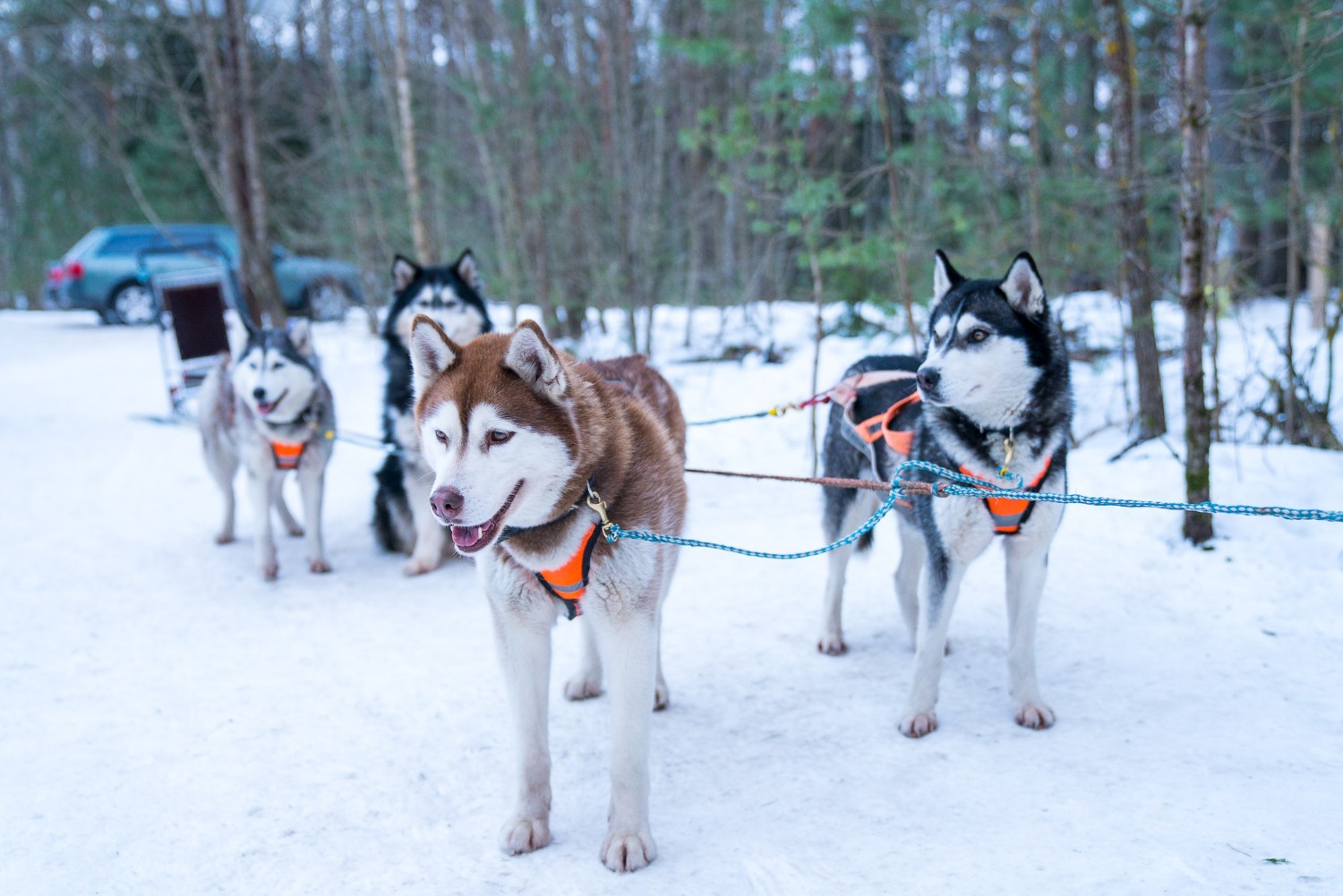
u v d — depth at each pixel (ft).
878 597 14.92
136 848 8.84
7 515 20.81
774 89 21.03
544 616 8.84
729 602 14.90
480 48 31.81
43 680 12.64
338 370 37.78
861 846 8.39
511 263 34.35
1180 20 15.28
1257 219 23.56
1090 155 27.09
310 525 17.53
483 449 7.72
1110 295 26.61
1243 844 7.82
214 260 45.50
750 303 37.24
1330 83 19.38
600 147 36.14
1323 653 11.50
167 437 29.14
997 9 22.18
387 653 13.55
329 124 52.03
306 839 8.97
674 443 11.50
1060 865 7.80
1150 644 12.29
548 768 8.97
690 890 7.93
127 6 41.75
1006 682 11.77
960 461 10.41
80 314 66.08
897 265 20.75
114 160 65.92
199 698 12.09
